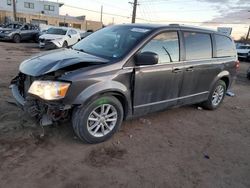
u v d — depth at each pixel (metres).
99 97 3.61
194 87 5.09
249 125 5.36
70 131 4.02
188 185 3.10
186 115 5.49
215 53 5.52
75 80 3.32
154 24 4.60
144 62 3.76
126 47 3.95
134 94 3.96
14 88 4.00
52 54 4.10
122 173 3.19
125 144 3.88
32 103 3.46
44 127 4.02
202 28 5.29
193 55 4.90
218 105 6.14
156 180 3.12
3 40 20.25
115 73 3.66
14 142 3.58
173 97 4.68
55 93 3.26
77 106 3.46
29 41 21.42
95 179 3.02
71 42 18.03
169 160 3.60
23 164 3.15
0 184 2.78
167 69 4.33
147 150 3.79
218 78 5.70
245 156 3.96
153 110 4.42
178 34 4.60
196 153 3.88
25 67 3.70
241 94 8.56
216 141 4.38
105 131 3.86
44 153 3.42
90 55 4.01
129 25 4.65
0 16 45.62
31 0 52.19
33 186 2.80
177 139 4.28
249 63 23.48
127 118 4.09
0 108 4.62
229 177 3.36
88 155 3.48
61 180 2.94
